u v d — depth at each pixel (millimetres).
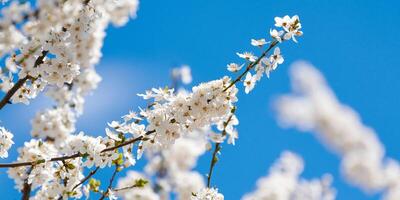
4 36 793
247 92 936
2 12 772
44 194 958
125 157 955
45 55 889
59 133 843
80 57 870
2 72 863
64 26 865
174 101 950
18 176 922
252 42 922
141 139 937
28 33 806
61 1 808
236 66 938
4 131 950
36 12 785
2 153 950
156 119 945
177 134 949
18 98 913
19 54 874
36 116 840
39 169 919
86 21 869
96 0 867
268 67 920
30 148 924
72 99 833
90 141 933
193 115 940
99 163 933
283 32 916
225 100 941
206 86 943
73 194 959
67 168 947
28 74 879
